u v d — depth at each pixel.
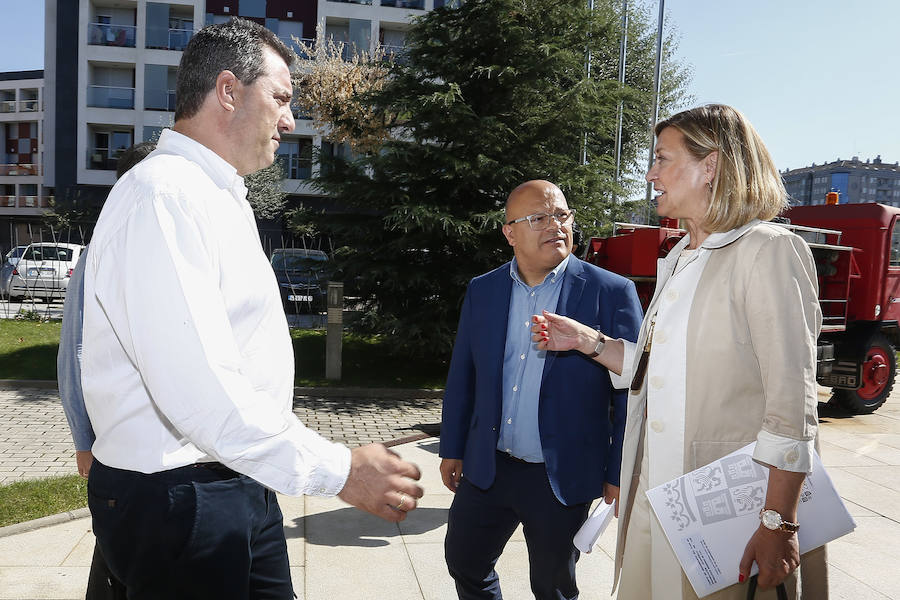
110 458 1.48
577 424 2.25
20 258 15.55
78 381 2.17
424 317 8.91
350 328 9.38
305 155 9.69
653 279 6.21
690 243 1.78
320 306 13.38
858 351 7.54
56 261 15.62
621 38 12.26
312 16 28.53
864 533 4.11
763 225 1.60
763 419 1.57
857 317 7.70
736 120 1.62
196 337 1.25
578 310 2.31
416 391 8.45
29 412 6.95
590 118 9.26
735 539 1.55
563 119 9.17
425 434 6.51
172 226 1.31
